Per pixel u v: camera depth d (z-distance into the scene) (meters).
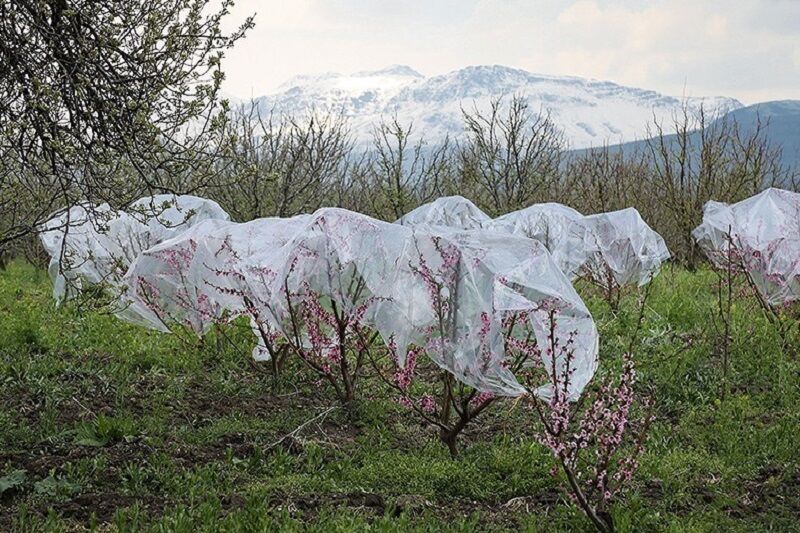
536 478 6.21
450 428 6.86
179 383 8.30
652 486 6.03
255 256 7.46
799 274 10.49
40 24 5.38
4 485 5.33
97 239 9.55
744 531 5.27
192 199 10.01
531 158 18.94
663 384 8.52
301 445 6.61
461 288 6.18
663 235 20.73
